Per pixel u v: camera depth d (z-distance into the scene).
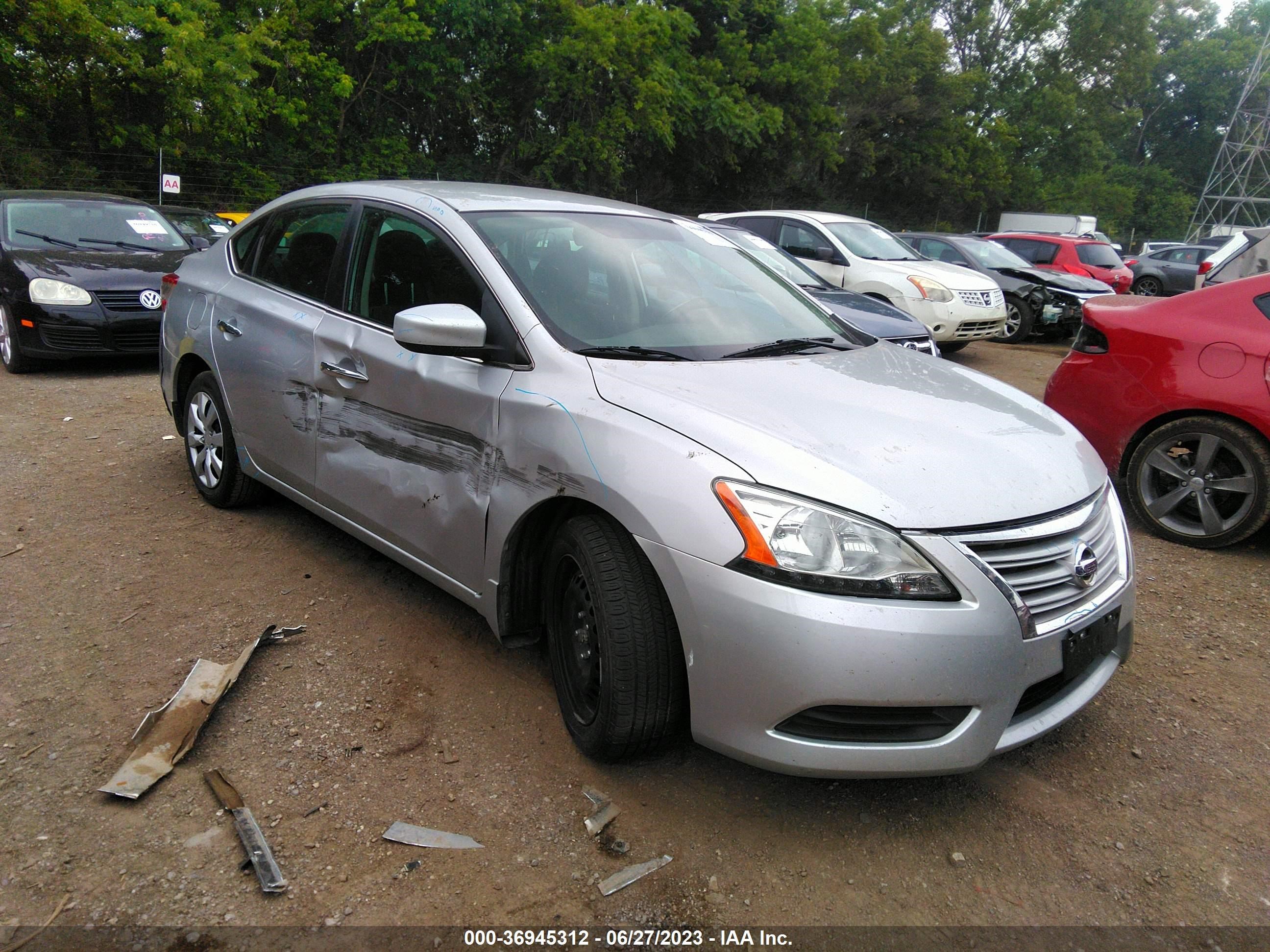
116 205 9.11
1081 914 2.14
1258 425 4.31
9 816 2.29
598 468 2.39
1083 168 48.25
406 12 22.44
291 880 2.12
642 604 2.35
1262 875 2.29
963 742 2.16
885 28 39.56
